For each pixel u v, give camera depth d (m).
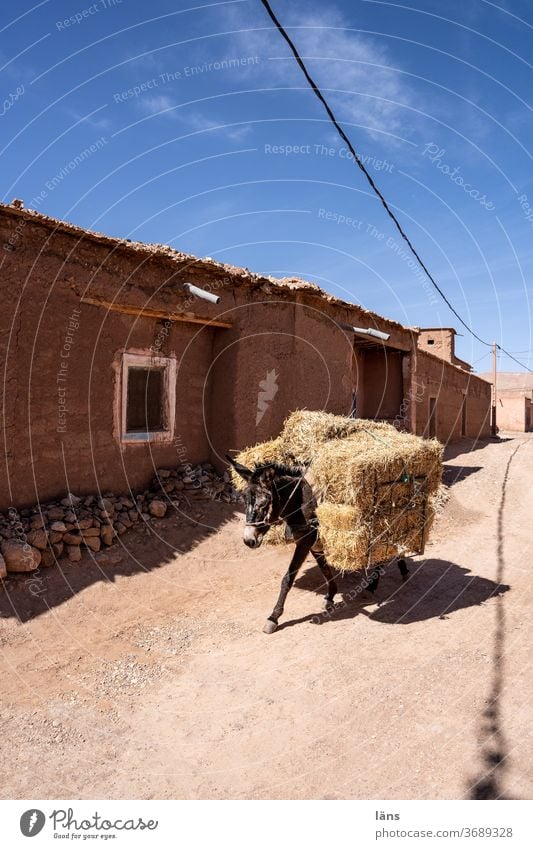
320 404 10.19
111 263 7.52
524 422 37.59
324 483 5.39
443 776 3.11
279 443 6.26
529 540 8.18
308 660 4.61
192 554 7.05
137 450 8.13
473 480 12.62
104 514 7.00
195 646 5.02
